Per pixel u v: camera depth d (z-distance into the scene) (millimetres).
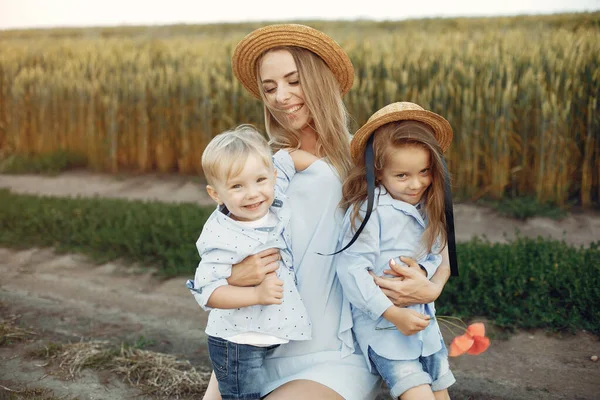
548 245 5328
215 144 2092
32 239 6816
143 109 10578
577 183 7648
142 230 6441
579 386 3572
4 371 3863
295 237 2242
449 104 8148
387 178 2225
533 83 7613
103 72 11031
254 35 2436
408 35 10453
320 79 2408
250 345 2111
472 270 4801
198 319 4781
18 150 12148
